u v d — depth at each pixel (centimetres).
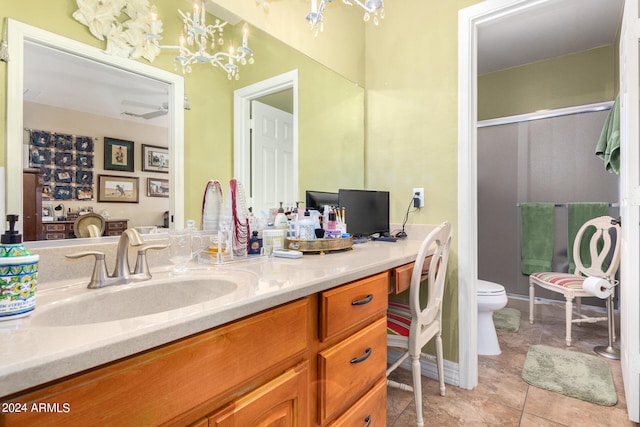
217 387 62
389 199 205
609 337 221
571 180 306
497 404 163
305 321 83
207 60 134
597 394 168
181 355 56
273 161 165
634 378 147
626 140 158
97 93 102
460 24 181
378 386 114
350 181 212
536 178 322
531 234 318
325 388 89
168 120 121
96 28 102
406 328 145
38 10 91
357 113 216
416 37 200
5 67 85
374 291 111
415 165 199
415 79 200
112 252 99
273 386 73
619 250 227
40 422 41
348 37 210
